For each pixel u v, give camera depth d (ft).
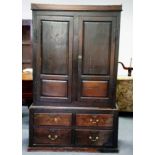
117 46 8.49
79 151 9.04
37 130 9.00
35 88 8.88
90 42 8.52
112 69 8.64
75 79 8.78
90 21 8.37
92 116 8.87
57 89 8.88
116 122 8.88
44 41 8.57
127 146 9.63
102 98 8.86
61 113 8.89
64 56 8.65
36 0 15.83
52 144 9.07
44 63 8.73
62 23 8.43
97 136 8.97
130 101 13.08
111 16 8.31
